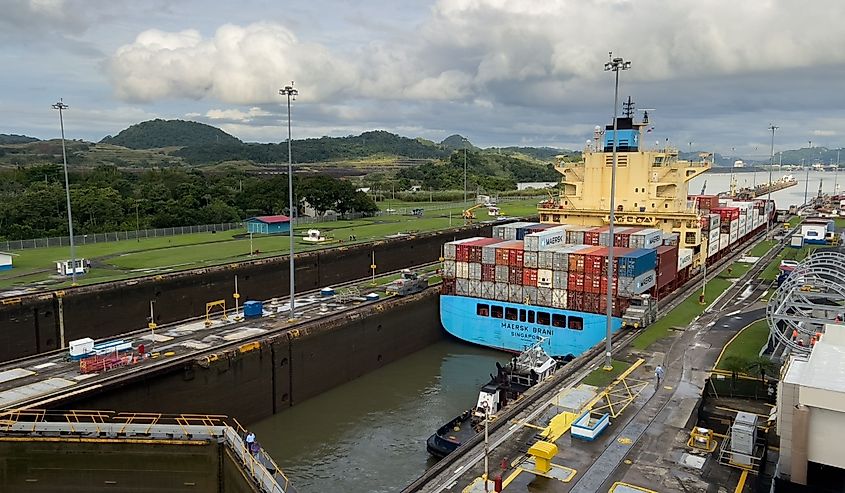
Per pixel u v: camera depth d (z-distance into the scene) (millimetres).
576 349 62500
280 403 54156
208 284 71062
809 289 48000
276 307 66250
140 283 64312
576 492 27719
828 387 24562
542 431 34062
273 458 44438
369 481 40844
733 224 101250
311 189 142125
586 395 38938
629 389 39969
